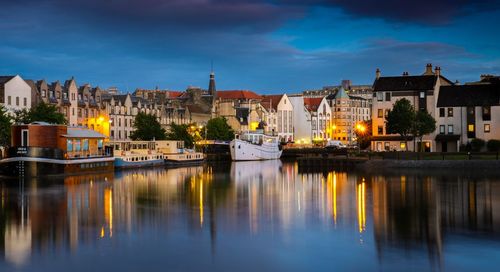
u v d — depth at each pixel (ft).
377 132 495.82
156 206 207.41
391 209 195.42
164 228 163.94
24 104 420.36
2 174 309.83
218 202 218.79
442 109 476.13
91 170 355.36
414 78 495.00
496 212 187.01
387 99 492.54
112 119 547.90
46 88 458.50
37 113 380.58
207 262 128.16
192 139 567.18
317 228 162.71
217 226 166.81
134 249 139.13
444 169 359.87
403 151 437.17
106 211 194.49
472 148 461.37
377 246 140.26
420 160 372.99
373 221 172.65
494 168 354.13
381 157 403.54
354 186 272.72
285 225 167.73
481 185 265.75
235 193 250.57
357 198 225.56
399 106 438.81
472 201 212.43
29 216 183.52
